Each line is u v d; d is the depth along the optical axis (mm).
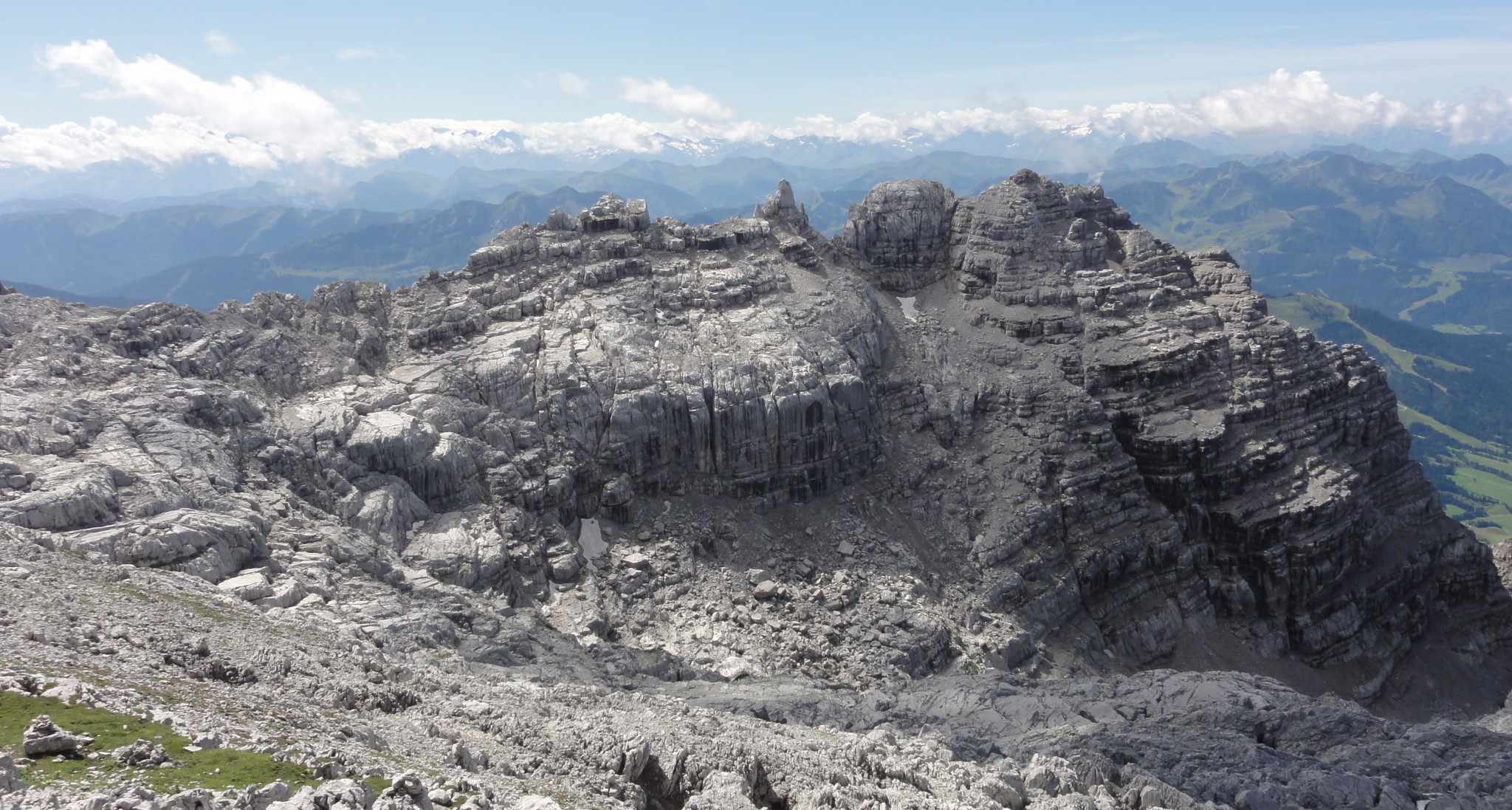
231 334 106562
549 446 115250
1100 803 57125
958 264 166500
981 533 131250
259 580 73062
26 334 92812
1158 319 155625
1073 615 129375
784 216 162875
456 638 82375
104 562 65938
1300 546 139250
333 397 105688
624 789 44125
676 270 139750
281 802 29406
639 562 111062
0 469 71688
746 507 124312
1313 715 77812
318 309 118625
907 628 110312
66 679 37594
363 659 59688
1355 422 162125
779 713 78562
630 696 69188
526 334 122750
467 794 35656
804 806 46906
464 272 131375
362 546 88500
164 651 48938
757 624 106938
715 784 45281
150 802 27312
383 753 40250
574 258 136375
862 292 154625
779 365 127875
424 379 113375
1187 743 71188
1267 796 60875
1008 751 69438
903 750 62562
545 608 100250
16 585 52844
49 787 28375
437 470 103562
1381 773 66188
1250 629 138250
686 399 122688
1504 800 61812
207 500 80812
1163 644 133500
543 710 57375
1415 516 166375
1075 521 136875
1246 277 168875
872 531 126500
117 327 99062
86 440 82125
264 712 42000
